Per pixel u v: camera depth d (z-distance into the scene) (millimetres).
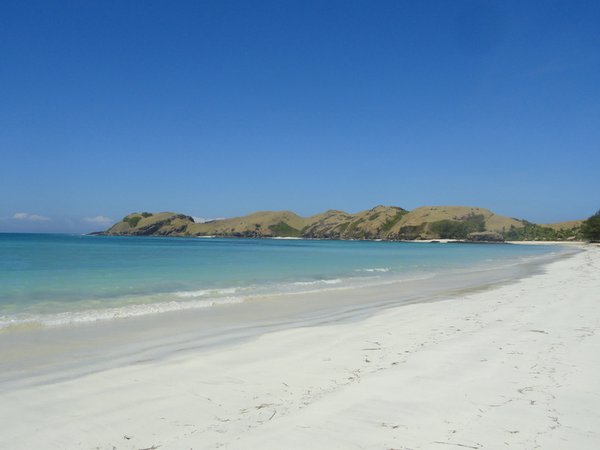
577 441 4199
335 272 27406
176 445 4172
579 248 95562
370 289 18234
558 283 19188
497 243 173750
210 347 8133
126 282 19328
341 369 6590
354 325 10195
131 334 9312
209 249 70438
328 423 4613
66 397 5480
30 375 6406
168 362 7074
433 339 8484
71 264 29359
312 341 8516
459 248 101375
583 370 6352
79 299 14281
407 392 5516
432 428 4480
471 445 4109
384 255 57000
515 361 6828
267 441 4215
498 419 4684
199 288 17969
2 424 4688
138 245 86000
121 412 4992
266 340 8641
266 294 16344
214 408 5090
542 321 10180
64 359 7289
